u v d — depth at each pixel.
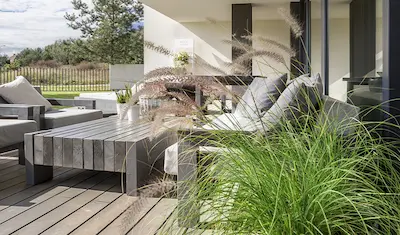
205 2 6.75
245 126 1.50
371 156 1.20
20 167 3.77
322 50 3.98
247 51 1.67
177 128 1.50
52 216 2.38
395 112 1.55
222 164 1.24
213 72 1.72
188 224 1.14
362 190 1.07
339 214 1.05
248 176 1.12
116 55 14.36
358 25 2.68
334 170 1.06
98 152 2.91
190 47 8.91
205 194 1.17
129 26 14.26
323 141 1.23
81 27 14.50
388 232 1.03
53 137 3.04
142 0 6.70
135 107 3.83
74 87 11.16
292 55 1.75
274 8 7.18
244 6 6.77
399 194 1.11
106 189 3.01
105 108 8.80
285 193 1.05
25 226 2.21
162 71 1.45
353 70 2.83
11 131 3.47
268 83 2.55
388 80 1.56
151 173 3.05
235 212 1.08
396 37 1.54
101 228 2.17
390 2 1.54
